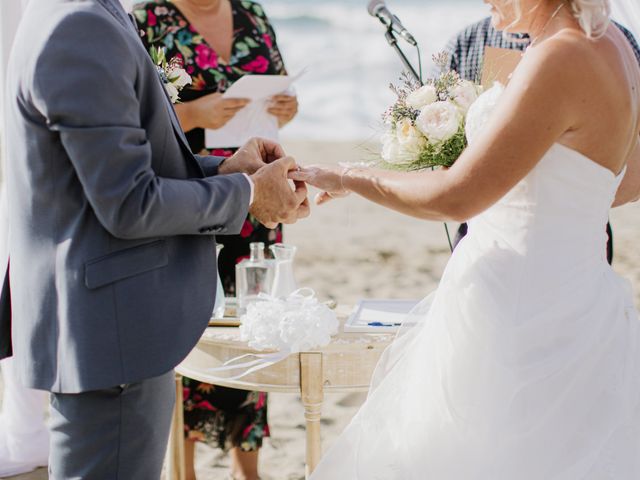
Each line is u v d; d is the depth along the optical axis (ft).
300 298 8.75
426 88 7.72
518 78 6.22
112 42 6.27
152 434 7.04
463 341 6.67
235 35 11.62
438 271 22.77
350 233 26.81
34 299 6.77
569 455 6.33
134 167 6.31
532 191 6.48
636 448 6.44
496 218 6.77
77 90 6.07
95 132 6.11
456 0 57.67
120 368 6.60
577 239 6.55
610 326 6.61
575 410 6.40
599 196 6.56
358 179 7.24
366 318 8.85
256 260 9.18
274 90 10.96
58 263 6.63
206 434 11.25
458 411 6.60
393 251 24.80
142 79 6.70
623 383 6.48
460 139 7.52
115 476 6.88
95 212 6.36
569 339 6.49
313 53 54.70
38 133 6.45
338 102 49.11
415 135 7.53
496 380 6.48
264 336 8.10
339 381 8.18
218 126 11.10
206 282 7.16
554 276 6.52
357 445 7.02
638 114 6.76
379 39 55.47
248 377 8.34
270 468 12.39
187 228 6.76
